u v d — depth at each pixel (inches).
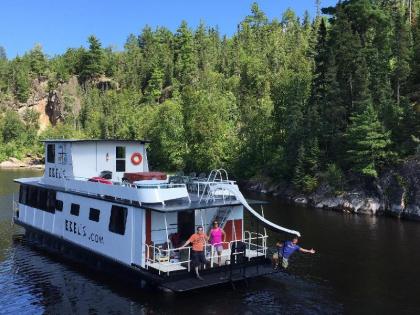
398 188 1749.5
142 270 800.9
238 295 794.2
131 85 7052.2
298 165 2224.4
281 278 890.7
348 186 1962.4
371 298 783.1
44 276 913.5
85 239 979.9
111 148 1120.2
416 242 1209.4
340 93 2346.2
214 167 3122.5
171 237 840.9
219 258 836.6
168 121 3641.7
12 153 5502.0
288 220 1583.4
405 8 4033.0
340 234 1325.0
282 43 5649.6
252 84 4456.2
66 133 5954.7
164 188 836.6
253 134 3051.2
